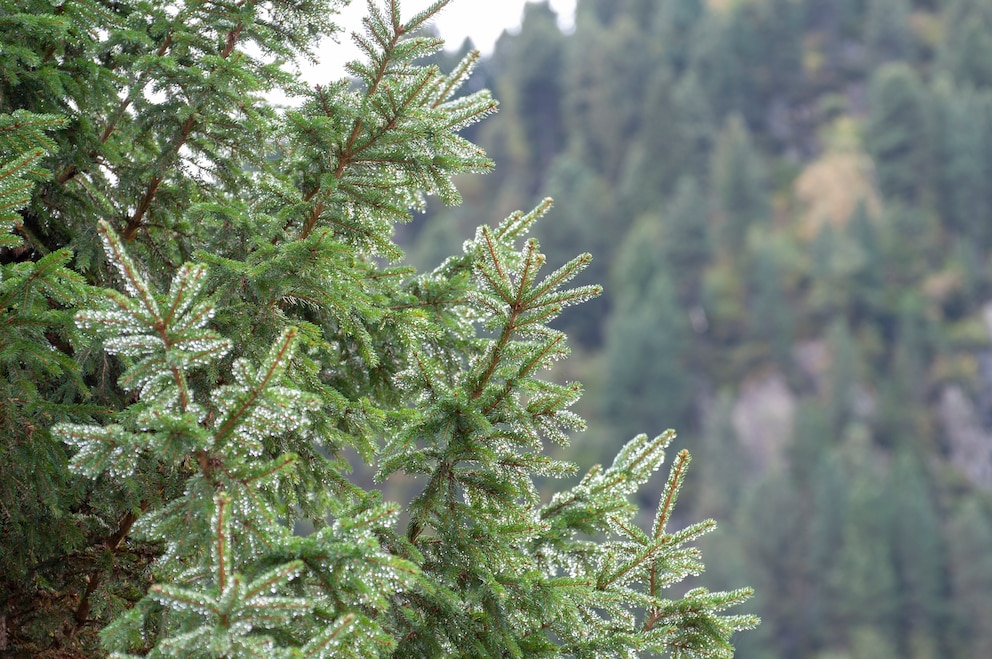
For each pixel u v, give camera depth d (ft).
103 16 16.51
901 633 306.14
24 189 13.07
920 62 581.12
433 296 17.28
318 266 14.60
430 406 14.70
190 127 16.52
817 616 306.35
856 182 513.45
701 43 573.33
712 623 15.35
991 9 589.73
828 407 408.46
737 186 499.10
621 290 450.30
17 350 13.41
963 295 462.60
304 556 11.67
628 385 391.65
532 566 15.02
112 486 14.96
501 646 14.51
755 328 446.19
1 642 15.43
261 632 11.71
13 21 15.84
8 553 15.26
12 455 13.96
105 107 17.17
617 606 15.25
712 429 375.04
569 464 14.56
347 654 11.59
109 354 15.94
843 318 432.66
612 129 561.84
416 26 15.76
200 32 16.51
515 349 14.71
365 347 15.28
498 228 17.58
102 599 15.64
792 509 326.44
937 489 384.68
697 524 15.47
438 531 14.46
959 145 501.15
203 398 15.16
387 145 15.97
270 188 16.03
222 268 14.71
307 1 16.51
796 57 578.25
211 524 11.10
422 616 14.44
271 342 14.88
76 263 17.34
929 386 425.28
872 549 312.50
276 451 16.03
